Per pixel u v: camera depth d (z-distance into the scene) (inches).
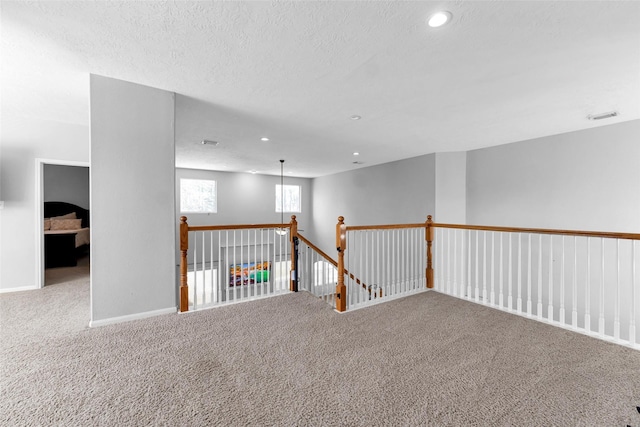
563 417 59.6
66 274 188.2
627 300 142.1
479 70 94.7
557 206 169.8
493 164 201.8
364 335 98.5
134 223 104.7
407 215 249.6
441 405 63.2
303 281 165.2
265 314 116.4
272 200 358.9
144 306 107.6
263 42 78.9
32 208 150.1
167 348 87.0
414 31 73.9
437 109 130.6
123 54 84.9
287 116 140.6
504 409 62.0
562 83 103.8
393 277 148.8
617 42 78.4
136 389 67.7
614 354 85.7
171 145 111.6
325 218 359.3
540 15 67.4
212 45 80.3
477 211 211.2
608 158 150.4
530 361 81.7
